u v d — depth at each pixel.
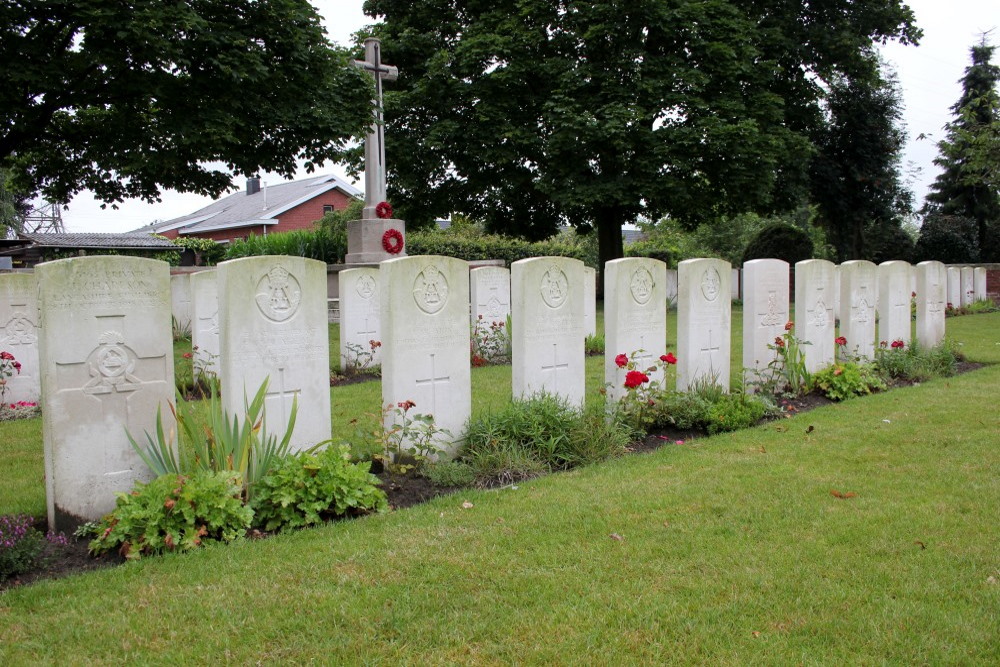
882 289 11.51
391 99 21.69
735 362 12.46
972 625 3.56
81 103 14.84
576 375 7.69
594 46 20.81
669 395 7.84
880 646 3.41
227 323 5.68
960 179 31.98
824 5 23.66
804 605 3.80
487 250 31.69
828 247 31.42
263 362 5.88
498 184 23.31
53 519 4.86
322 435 6.23
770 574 4.14
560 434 6.59
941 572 4.14
